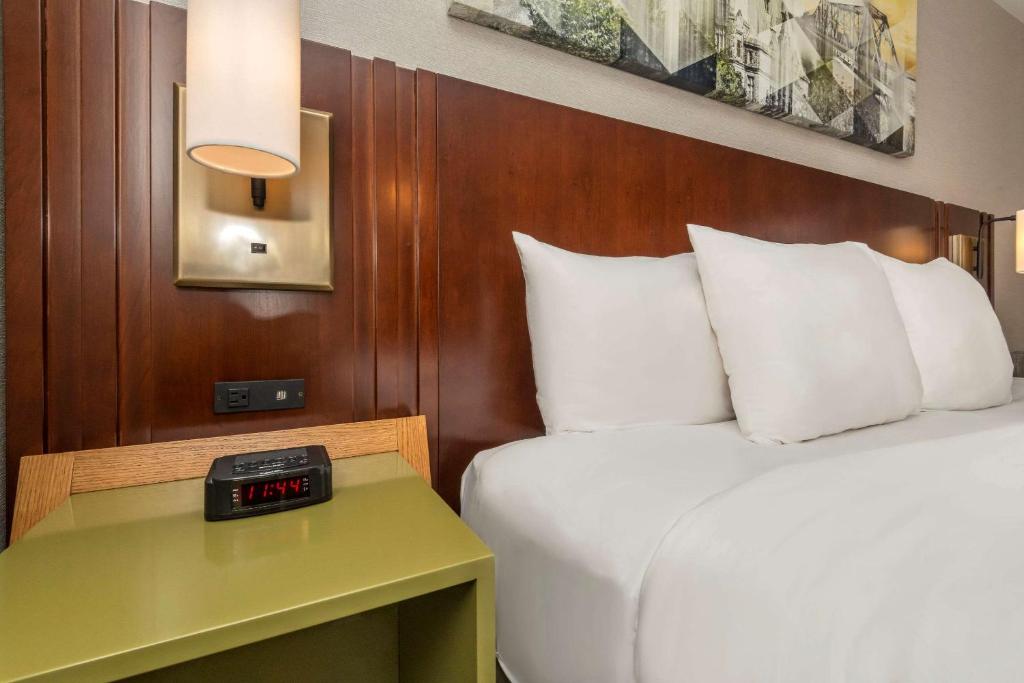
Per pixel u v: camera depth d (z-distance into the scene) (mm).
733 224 1555
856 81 1903
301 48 973
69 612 449
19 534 712
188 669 762
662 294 1076
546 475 818
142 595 479
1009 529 468
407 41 1111
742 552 500
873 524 497
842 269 1113
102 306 833
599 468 789
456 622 631
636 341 1024
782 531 510
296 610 463
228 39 724
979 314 1425
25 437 778
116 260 842
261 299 950
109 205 836
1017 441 765
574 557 661
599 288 1025
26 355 782
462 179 1135
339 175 1013
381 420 1034
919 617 371
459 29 1172
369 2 1070
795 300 1001
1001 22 2604
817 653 394
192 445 851
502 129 1181
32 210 787
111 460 793
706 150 1498
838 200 1825
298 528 644
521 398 1209
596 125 1310
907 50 2084
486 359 1166
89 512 695
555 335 1020
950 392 1323
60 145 806
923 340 1336
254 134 737
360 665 887
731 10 1559
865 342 1049
